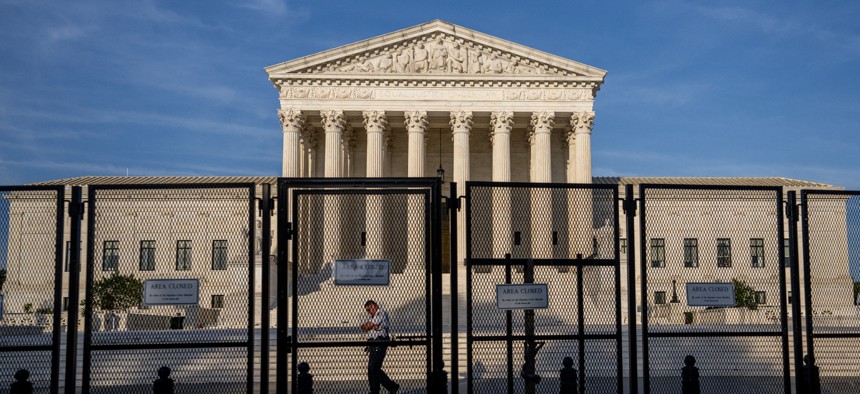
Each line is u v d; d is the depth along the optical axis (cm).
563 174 8312
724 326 2564
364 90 7656
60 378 2573
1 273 1616
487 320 2594
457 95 7681
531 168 7981
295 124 7550
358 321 2014
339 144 7619
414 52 7750
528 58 7694
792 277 1686
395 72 7638
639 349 2662
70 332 1538
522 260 1612
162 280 1584
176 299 1581
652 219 1803
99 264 3803
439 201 1591
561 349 2616
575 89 7694
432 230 1591
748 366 2598
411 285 1719
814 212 2270
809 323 1664
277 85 7656
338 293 2031
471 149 8650
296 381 1595
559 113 7719
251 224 1566
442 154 8606
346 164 8206
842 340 2708
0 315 1619
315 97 7625
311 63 7575
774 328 2556
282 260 1558
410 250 4178
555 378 2323
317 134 8419
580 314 1631
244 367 2533
